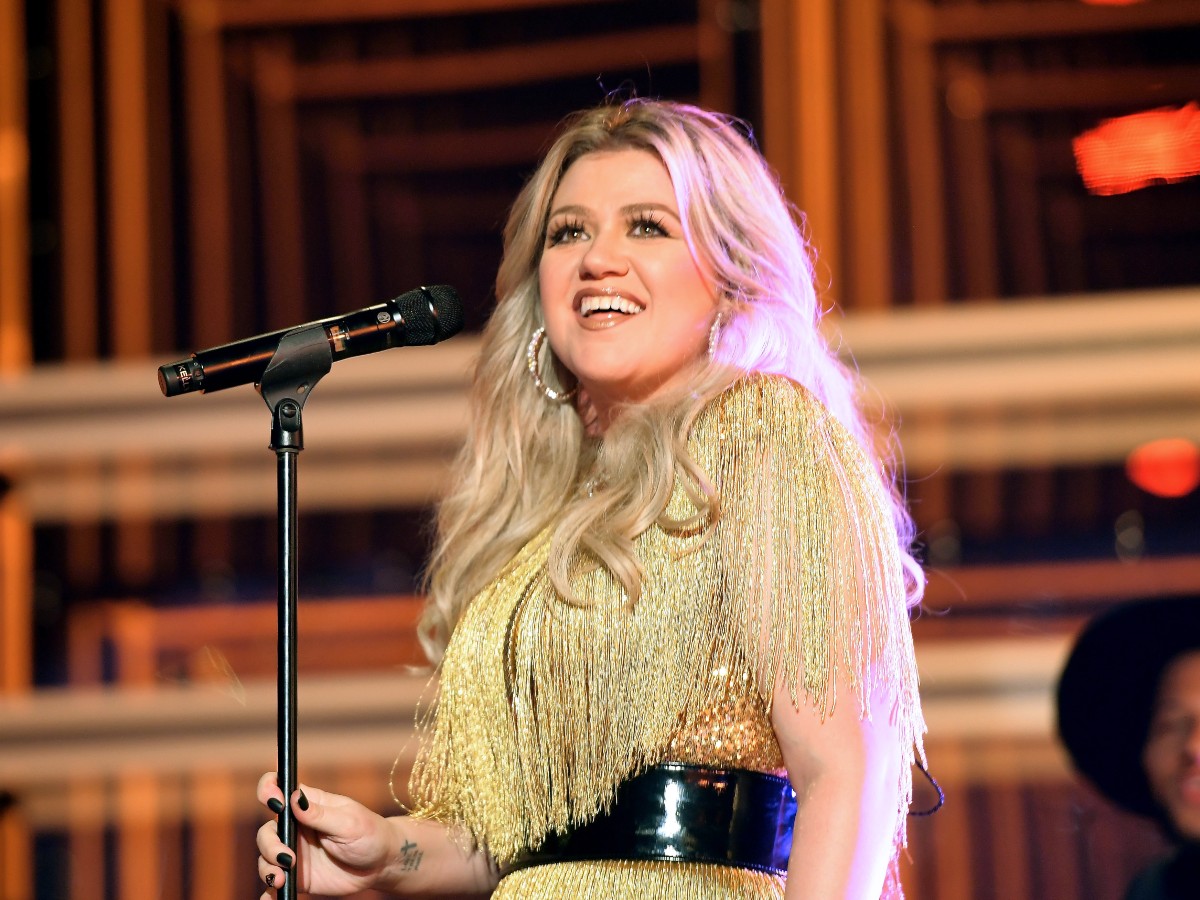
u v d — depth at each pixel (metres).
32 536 13.18
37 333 13.38
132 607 13.10
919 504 12.41
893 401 12.44
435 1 13.05
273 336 5.38
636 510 5.50
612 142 6.38
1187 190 12.38
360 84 13.11
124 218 13.31
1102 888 11.31
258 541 13.18
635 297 5.98
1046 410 12.37
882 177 12.66
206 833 12.62
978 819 11.67
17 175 13.38
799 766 5.15
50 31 13.44
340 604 12.70
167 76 13.33
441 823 6.12
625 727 5.32
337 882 5.93
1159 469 12.25
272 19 13.19
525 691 5.54
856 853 4.95
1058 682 8.94
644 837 5.26
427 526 7.88
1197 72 12.45
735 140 6.40
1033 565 12.23
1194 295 12.27
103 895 12.58
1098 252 12.46
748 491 5.44
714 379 5.84
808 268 6.43
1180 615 8.80
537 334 6.69
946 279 12.59
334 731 12.42
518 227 6.69
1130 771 8.77
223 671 12.93
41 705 12.85
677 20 12.80
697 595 5.36
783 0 12.74
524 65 12.93
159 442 13.22
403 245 13.00
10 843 12.64
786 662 5.16
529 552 6.08
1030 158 12.59
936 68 12.70
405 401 12.89
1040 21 12.62
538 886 5.36
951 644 12.06
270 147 13.17
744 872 5.26
